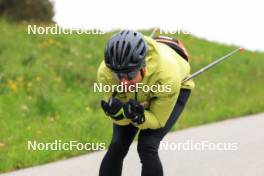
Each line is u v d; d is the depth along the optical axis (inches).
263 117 1198.3
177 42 554.9
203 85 1503.4
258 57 2111.2
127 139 533.6
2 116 954.7
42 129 908.0
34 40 1413.6
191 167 744.3
